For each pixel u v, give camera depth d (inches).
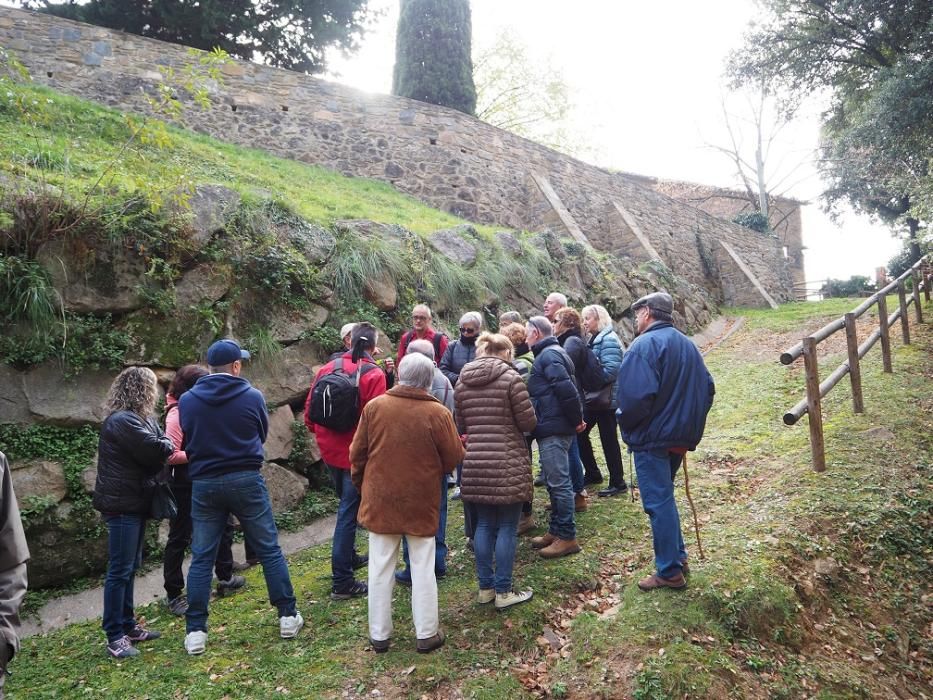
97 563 178.1
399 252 298.8
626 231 586.6
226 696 118.8
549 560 165.6
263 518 138.5
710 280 716.0
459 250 345.4
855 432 226.8
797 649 134.0
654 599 139.7
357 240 281.9
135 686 122.3
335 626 142.9
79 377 191.3
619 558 168.2
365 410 136.9
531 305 374.9
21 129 277.4
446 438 133.7
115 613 133.6
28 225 188.7
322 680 122.6
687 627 131.0
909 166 522.9
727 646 128.9
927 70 465.4
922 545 170.2
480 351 155.6
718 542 164.1
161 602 163.9
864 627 145.7
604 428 206.7
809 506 178.5
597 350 207.8
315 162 469.7
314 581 168.6
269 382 227.5
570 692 120.6
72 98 348.8
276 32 526.3
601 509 196.2
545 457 166.7
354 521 157.1
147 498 137.1
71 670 129.6
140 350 203.5
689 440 139.2
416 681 122.3
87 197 197.9
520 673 126.6
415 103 515.5
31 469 175.3
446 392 179.6
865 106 545.0
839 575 156.4
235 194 247.4
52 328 187.3
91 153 282.8
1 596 73.6
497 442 144.5
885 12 544.1
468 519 167.6
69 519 176.1
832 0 589.0
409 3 594.2
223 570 164.9
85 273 197.5
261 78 460.4
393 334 275.4
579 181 605.3
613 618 137.7
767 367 371.2
